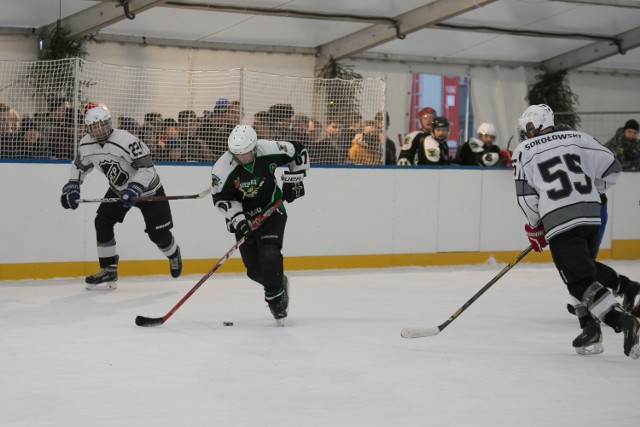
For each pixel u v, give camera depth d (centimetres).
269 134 1221
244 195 810
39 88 1153
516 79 1858
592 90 1931
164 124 1195
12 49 1435
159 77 1240
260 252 823
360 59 1717
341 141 1273
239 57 1608
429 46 1731
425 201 1314
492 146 1380
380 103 1288
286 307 840
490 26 1684
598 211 696
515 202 1371
